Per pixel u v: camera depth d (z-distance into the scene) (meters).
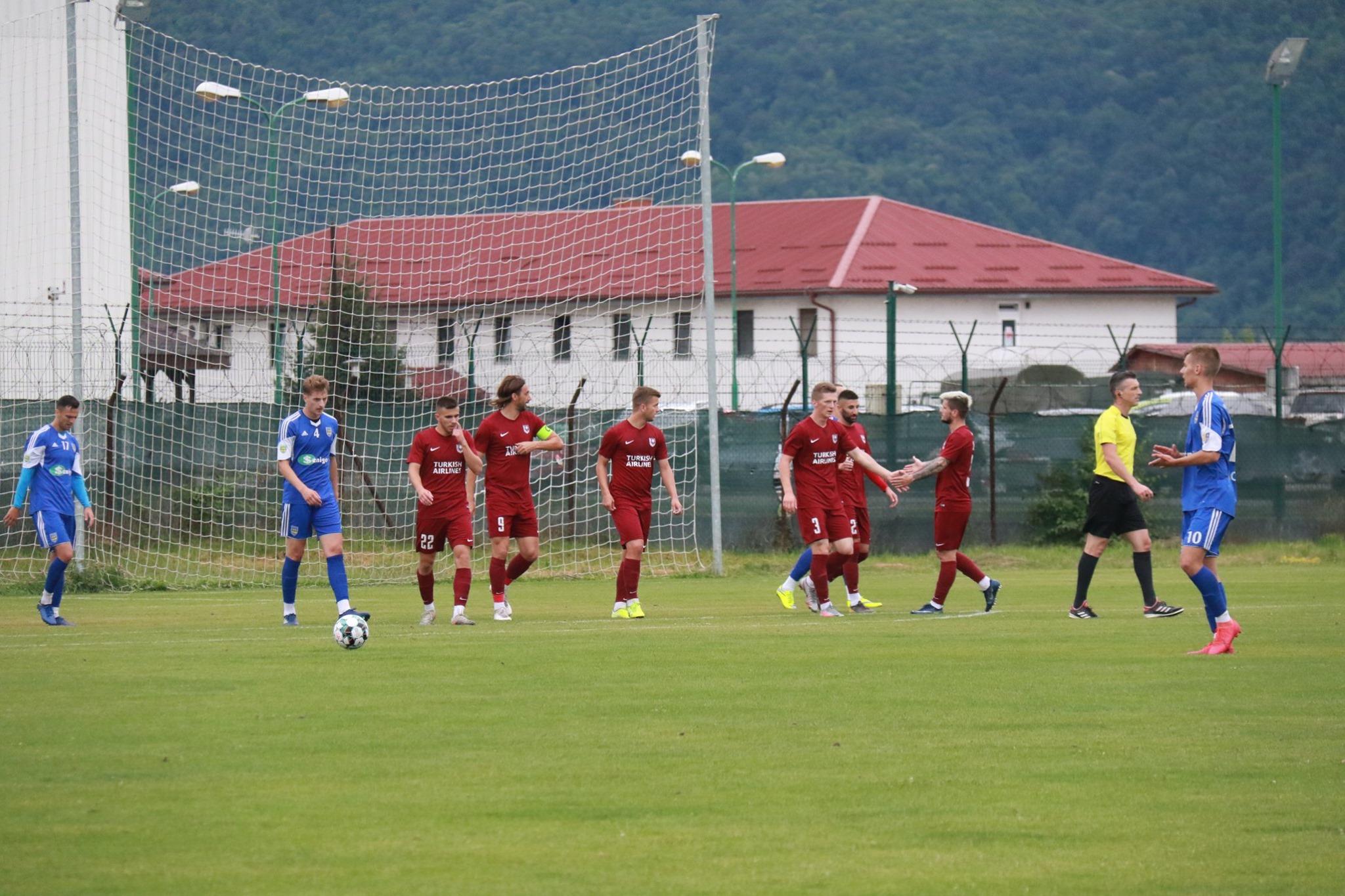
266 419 60.75
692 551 60.75
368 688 23.52
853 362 117.62
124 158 70.69
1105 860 13.82
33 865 13.63
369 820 15.25
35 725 20.17
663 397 77.62
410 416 62.44
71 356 59.66
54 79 70.69
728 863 13.76
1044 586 47.41
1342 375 105.38
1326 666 25.89
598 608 40.78
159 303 65.25
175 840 14.48
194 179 64.06
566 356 70.06
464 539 35.34
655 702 22.08
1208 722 20.41
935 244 132.62
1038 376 109.44
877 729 19.94
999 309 130.62
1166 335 135.00
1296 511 66.75
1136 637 30.56
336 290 62.44
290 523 34.97
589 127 61.56
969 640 30.02
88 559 51.84
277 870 13.52
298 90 63.75
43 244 71.00
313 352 62.00
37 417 59.31
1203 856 13.95
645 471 37.53
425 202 64.19
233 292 65.25
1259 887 13.02
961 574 53.78
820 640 30.20
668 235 71.44
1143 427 66.44
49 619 36.06
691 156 58.59
